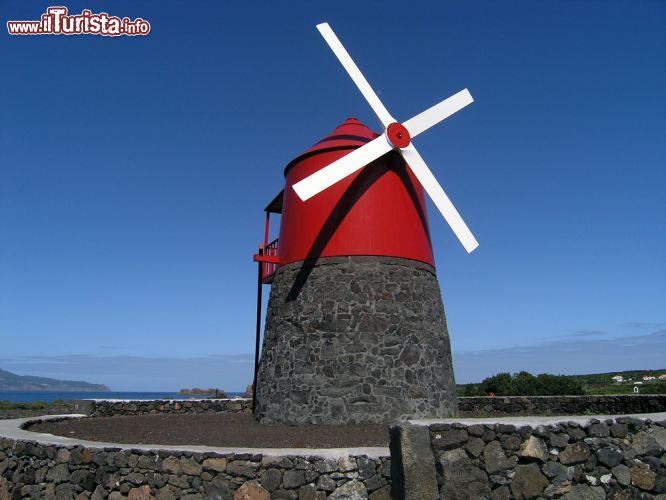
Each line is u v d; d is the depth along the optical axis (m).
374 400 9.86
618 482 5.12
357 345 10.20
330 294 10.64
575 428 5.22
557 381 21.17
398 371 10.20
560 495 5.02
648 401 11.95
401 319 10.61
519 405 14.70
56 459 6.73
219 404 15.39
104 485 6.25
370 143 11.32
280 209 14.55
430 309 11.29
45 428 9.69
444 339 11.61
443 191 11.70
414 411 10.07
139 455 6.12
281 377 10.65
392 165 11.76
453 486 4.93
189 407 15.05
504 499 4.95
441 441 5.07
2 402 27.58
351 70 11.77
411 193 11.89
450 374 11.54
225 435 8.65
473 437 5.10
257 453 5.74
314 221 11.39
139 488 6.02
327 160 11.83
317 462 5.62
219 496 5.65
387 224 11.20
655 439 5.29
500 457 5.05
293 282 11.24
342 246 10.94
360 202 11.23
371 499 5.48
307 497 5.52
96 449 6.43
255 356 12.85
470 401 15.58
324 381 10.08
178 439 8.27
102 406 13.98
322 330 10.45
